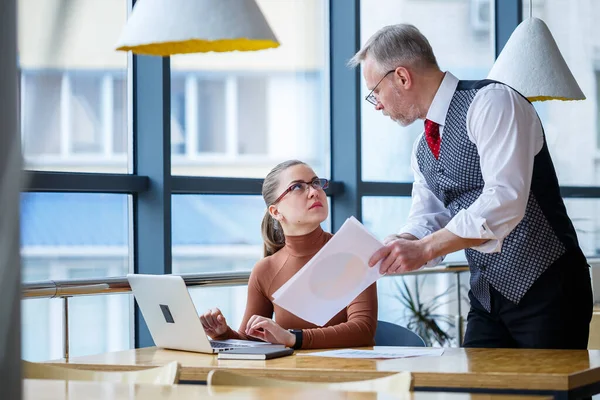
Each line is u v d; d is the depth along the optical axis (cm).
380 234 515
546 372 186
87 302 381
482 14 579
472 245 238
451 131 254
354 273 237
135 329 394
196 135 453
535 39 344
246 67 488
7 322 110
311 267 237
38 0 369
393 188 516
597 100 637
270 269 283
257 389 167
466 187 256
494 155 240
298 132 504
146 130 396
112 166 392
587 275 254
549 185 251
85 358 243
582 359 208
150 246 395
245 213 450
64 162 376
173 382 185
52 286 274
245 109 483
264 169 485
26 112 362
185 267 423
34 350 367
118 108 394
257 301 283
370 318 259
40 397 161
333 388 175
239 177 440
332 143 501
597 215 630
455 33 565
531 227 246
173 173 441
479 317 263
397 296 508
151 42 201
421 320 504
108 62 391
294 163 282
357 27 494
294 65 505
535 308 248
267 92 496
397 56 257
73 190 369
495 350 231
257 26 202
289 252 282
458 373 190
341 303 239
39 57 368
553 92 335
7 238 111
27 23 365
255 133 486
